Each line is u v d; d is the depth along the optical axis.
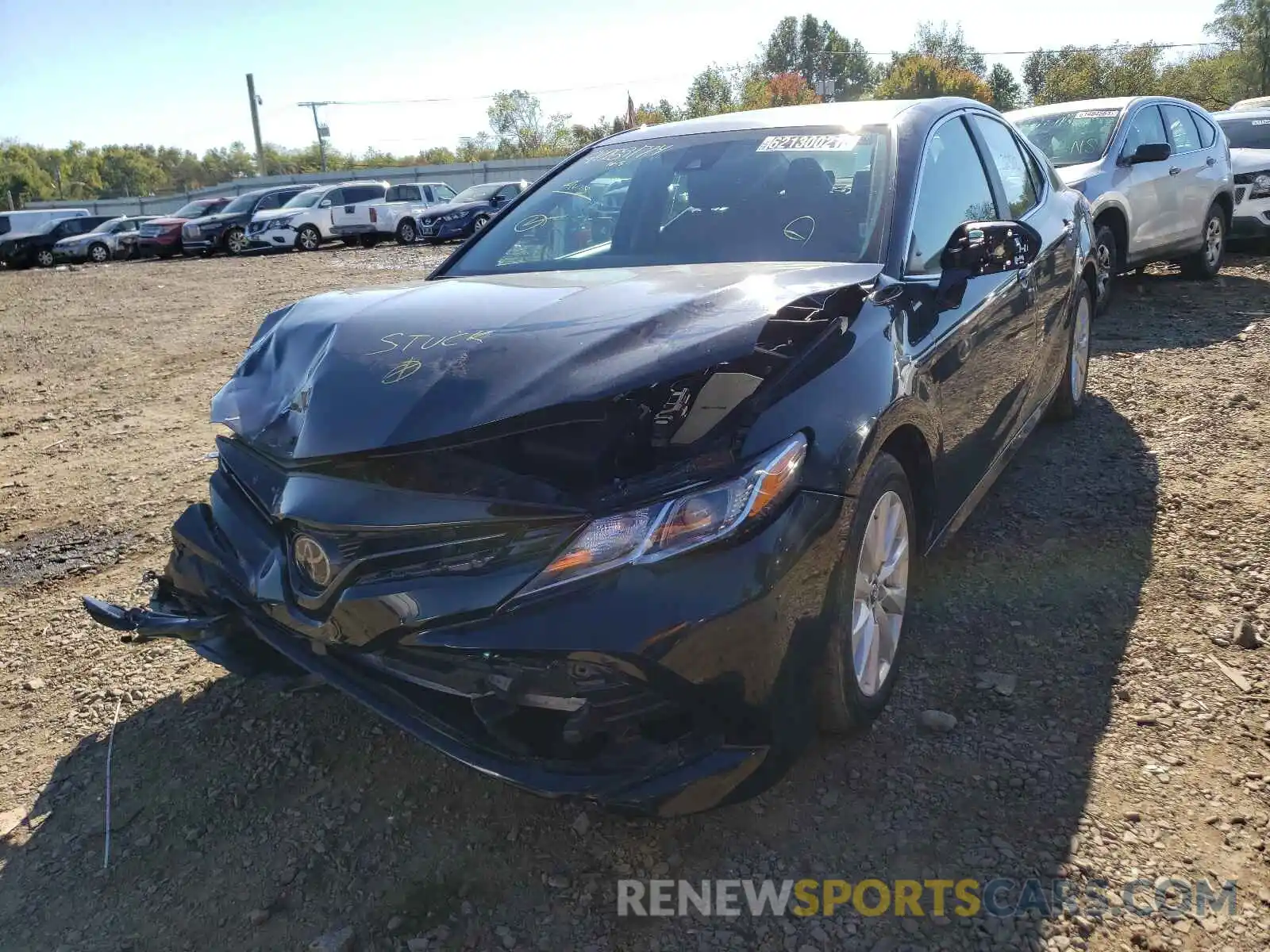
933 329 2.90
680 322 2.37
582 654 2.00
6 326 12.02
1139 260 7.88
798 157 3.37
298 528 2.33
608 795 2.05
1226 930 2.06
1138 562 3.62
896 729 2.75
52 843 2.52
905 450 2.83
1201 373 5.83
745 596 2.07
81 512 4.90
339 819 2.54
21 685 3.27
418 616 2.11
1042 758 2.60
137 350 9.68
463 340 2.37
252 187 48.66
